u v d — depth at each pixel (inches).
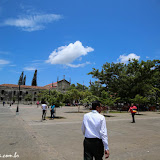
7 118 581.3
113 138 282.8
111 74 1520.7
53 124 448.8
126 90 1466.5
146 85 1408.7
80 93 1020.5
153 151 207.6
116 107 1449.3
